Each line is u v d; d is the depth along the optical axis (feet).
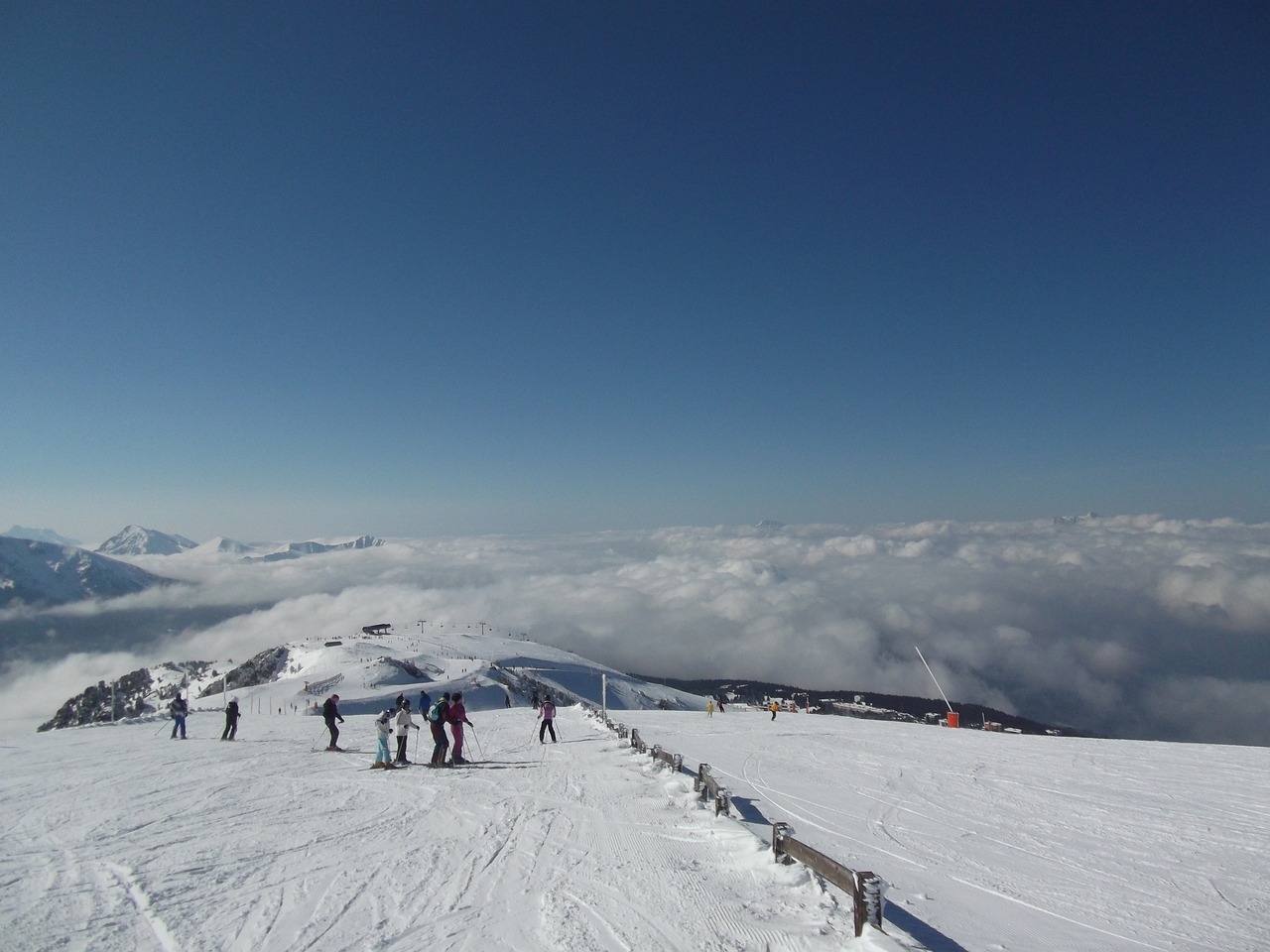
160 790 45.68
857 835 35.78
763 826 35.42
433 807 39.73
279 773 53.62
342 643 566.36
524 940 20.76
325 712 69.31
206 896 24.64
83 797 43.19
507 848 30.83
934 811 42.04
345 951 20.06
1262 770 58.95
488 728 95.50
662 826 34.81
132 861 28.99
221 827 34.99
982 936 22.63
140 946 20.43
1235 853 33.65
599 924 21.95
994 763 63.31
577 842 31.83
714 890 25.22
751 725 108.27
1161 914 25.40
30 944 20.51
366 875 27.07
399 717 58.44
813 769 59.16
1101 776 55.47
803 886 25.48
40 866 28.35
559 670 636.07
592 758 61.41
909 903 25.30
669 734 91.97
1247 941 23.24
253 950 20.15
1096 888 28.19
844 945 20.33
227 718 83.05
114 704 554.87
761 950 20.07
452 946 20.36
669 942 20.57
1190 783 52.34
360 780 49.47
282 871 27.63
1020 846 34.35
